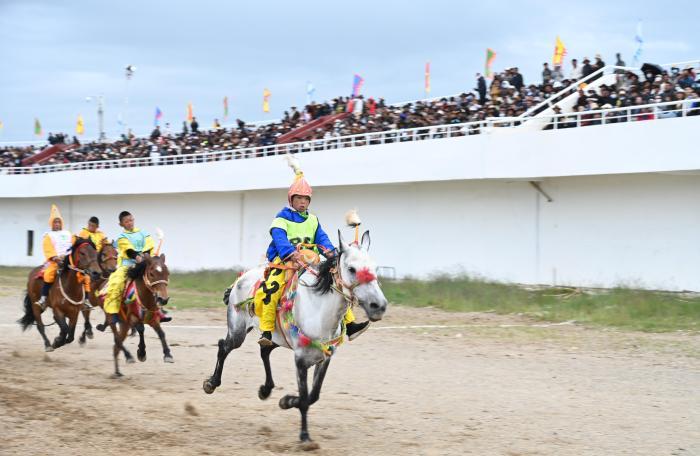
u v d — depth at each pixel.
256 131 39.28
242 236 35.62
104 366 13.41
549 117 23.55
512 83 29.59
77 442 8.45
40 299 14.37
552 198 24.69
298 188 8.91
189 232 38.16
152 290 12.16
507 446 8.40
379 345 15.85
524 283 25.42
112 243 15.22
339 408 10.23
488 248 26.55
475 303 22.11
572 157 22.55
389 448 8.33
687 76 23.11
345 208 31.39
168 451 8.16
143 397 10.77
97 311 22.84
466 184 27.17
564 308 20.31
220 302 24.70
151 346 15.89
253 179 33.25
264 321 8.80
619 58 28.69
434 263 28.20
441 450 8.25
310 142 31.23
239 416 9.73
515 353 14.70
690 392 11.20
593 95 24.33
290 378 12.34
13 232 46.62
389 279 28.23
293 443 8.50
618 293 20.94
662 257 22.05
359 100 36.66
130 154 43.62
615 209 23.14
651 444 8.48
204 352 15.11
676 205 21.75
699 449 8.29
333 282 8.15
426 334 17.34
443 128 28.20
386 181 27.94
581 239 23.98
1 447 8.19
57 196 43.88
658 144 20.67
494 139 24.48
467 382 12.01
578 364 13.48
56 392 11.02
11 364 13.52
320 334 8.29
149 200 39.94
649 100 22.50
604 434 8.90
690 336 16.09
